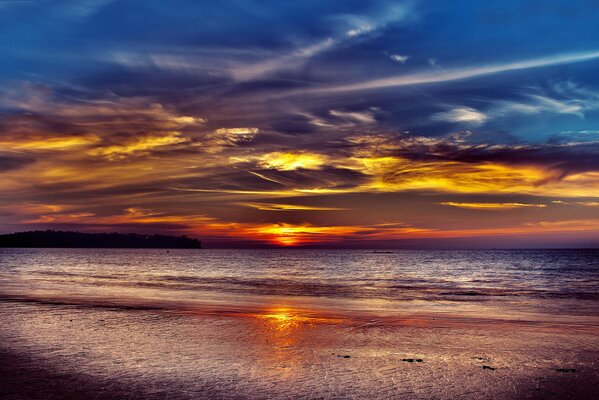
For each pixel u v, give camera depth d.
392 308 22.36
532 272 64.69
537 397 8.48
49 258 131.12
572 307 23.41
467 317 18.94
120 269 69.62
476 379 9.58
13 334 13.94
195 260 120.69
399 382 9.30
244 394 8.47
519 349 12.49
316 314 19.47
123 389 8.71
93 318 17.16
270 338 13.68
